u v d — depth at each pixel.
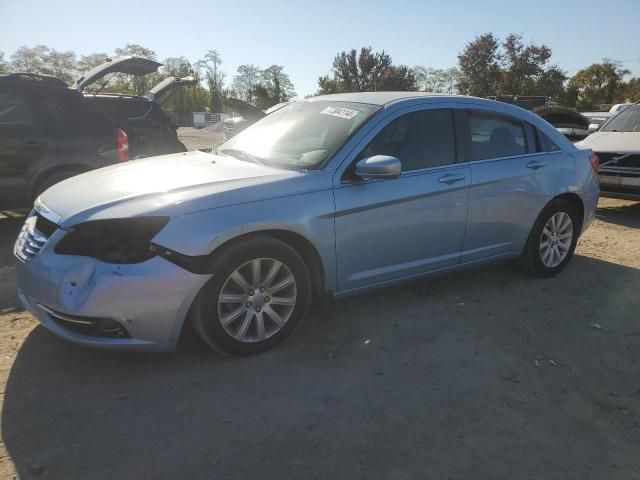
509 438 2.71
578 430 2.80
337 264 3.61
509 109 4.67
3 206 6.05
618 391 3.19
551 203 4.82
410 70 57.91
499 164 4.41
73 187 3.53
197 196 3.12
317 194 3.44
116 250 2.96
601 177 7.82
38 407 2.83
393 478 2.41
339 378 3.21
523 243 4.75
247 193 3.23
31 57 62.47
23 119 6.03
